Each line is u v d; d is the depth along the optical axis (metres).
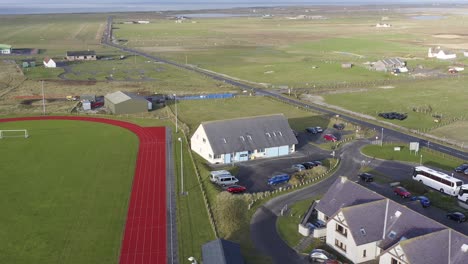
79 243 62.34
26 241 62.81
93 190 79.75
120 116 132.12
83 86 175.00
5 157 96.44
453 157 96.88
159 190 80.06
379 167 92.38
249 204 74.12
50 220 68.81
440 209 73.56
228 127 97.94
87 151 100.81
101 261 58.09
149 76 197.12
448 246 51.44
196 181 84.38
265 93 163.12
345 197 65.94
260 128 99.81
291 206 74.44
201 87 173.62
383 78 190.12
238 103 147.75
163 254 59.72
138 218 69.56
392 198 77.12
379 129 118.75
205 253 54.66
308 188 82.00
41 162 93.56
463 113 133.62
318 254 57.91
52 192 78.75
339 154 100.19
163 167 91.44
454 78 189.12
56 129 118.44
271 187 82.25
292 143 99.94
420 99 151.75
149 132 116.19
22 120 127.12
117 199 76.19
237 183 83.44
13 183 82.50
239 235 64.88
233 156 95.19
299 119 128.38
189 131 116.00
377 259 57.84
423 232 55.16
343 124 122.38
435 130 118.19
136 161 94.62
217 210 71.75
